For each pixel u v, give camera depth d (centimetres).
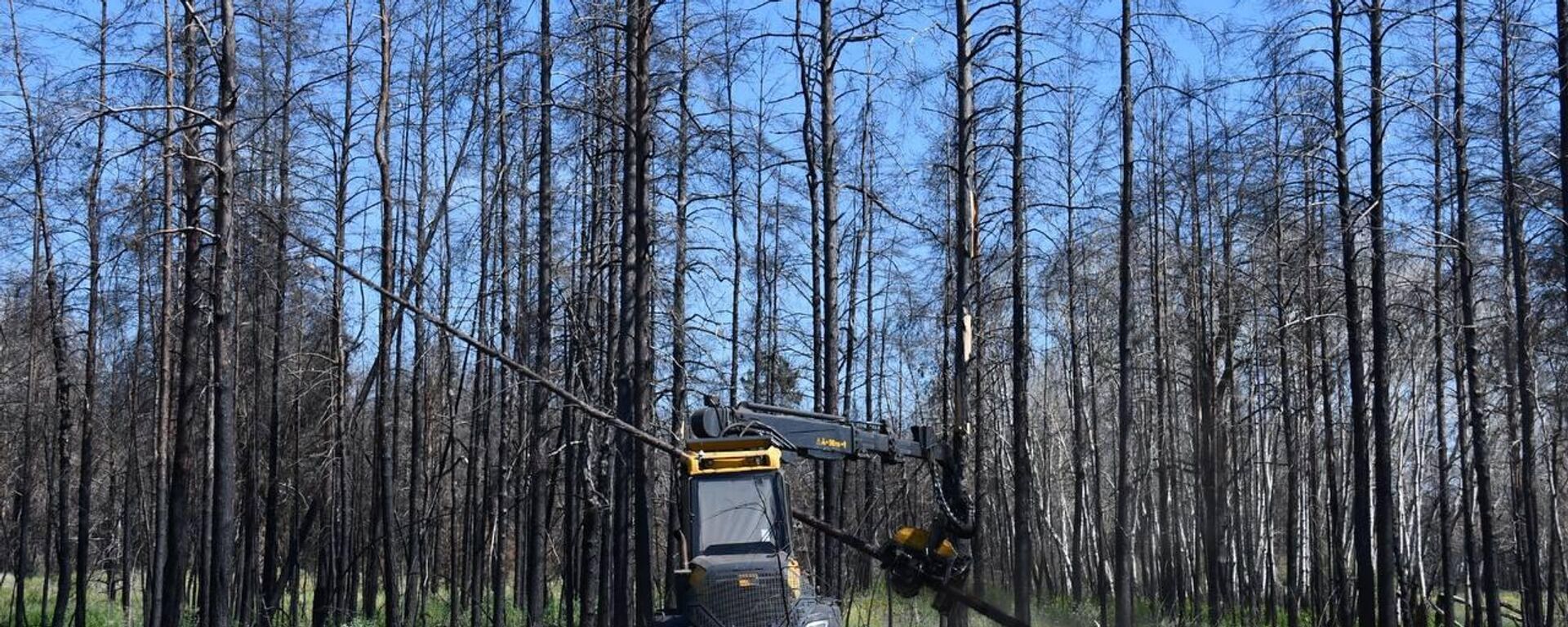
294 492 3034
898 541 1359
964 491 1457
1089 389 3734
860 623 1686
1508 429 2527
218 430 1755
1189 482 3934
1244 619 3089
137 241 1877
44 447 3453
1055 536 4250
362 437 3089
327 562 2941
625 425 1288
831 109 1959
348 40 2345
